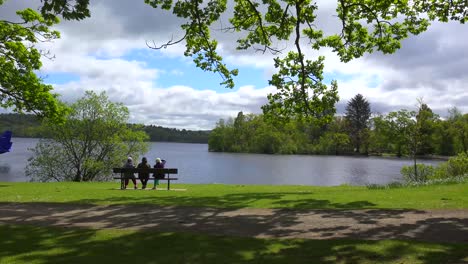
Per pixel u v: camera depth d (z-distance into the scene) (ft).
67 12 29.55
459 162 96.37
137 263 23.89
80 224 34.96
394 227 32.89
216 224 34.73
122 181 69.97
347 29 59.21
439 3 52.44
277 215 38.86
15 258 24.89
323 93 72.43
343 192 61.21
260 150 413.80
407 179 104.94
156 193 60.39
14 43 78.38
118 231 31.76
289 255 25.18
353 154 416.46
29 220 36.91
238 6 59.62
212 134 428.56
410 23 59.16
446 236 29.73
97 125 137.08
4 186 75.20
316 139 468.34
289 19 56.34
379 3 56.34
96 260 24.49
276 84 73.46
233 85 64.95
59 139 135.23
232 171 204.85
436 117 151.02
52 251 26.32
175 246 27.35
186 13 47.75
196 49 63.52
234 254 25.44
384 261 23.82
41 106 82.74
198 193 60.54
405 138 118.62
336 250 26.05
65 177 139.54
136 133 141.18
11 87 80.69
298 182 161.99
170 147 547.49
